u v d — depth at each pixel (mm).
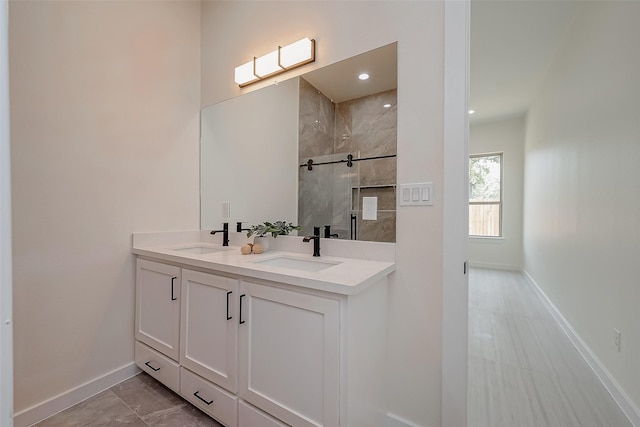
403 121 1374
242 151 2033
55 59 1522
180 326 1549
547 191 3566
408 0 1375
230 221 2105
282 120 1833
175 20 2096
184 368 1524
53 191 1523
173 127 2084
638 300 1517
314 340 1071
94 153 1677
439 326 1280
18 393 1415
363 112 1509
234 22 2068
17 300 1417
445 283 1261
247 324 1265
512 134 5301
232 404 1306
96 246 1688
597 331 2014
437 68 1294
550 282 3355
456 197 1237
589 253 2217
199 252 2070
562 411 1586
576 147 2555
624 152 1689
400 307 1363
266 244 1765
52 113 1516
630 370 1579
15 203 1409
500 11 2504
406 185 1362
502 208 5402
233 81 2078
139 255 1820
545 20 2623
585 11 2328
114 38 1761
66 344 1570
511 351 2277
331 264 1464
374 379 1243
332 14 1622
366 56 1497
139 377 1834
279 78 1840
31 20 1441
